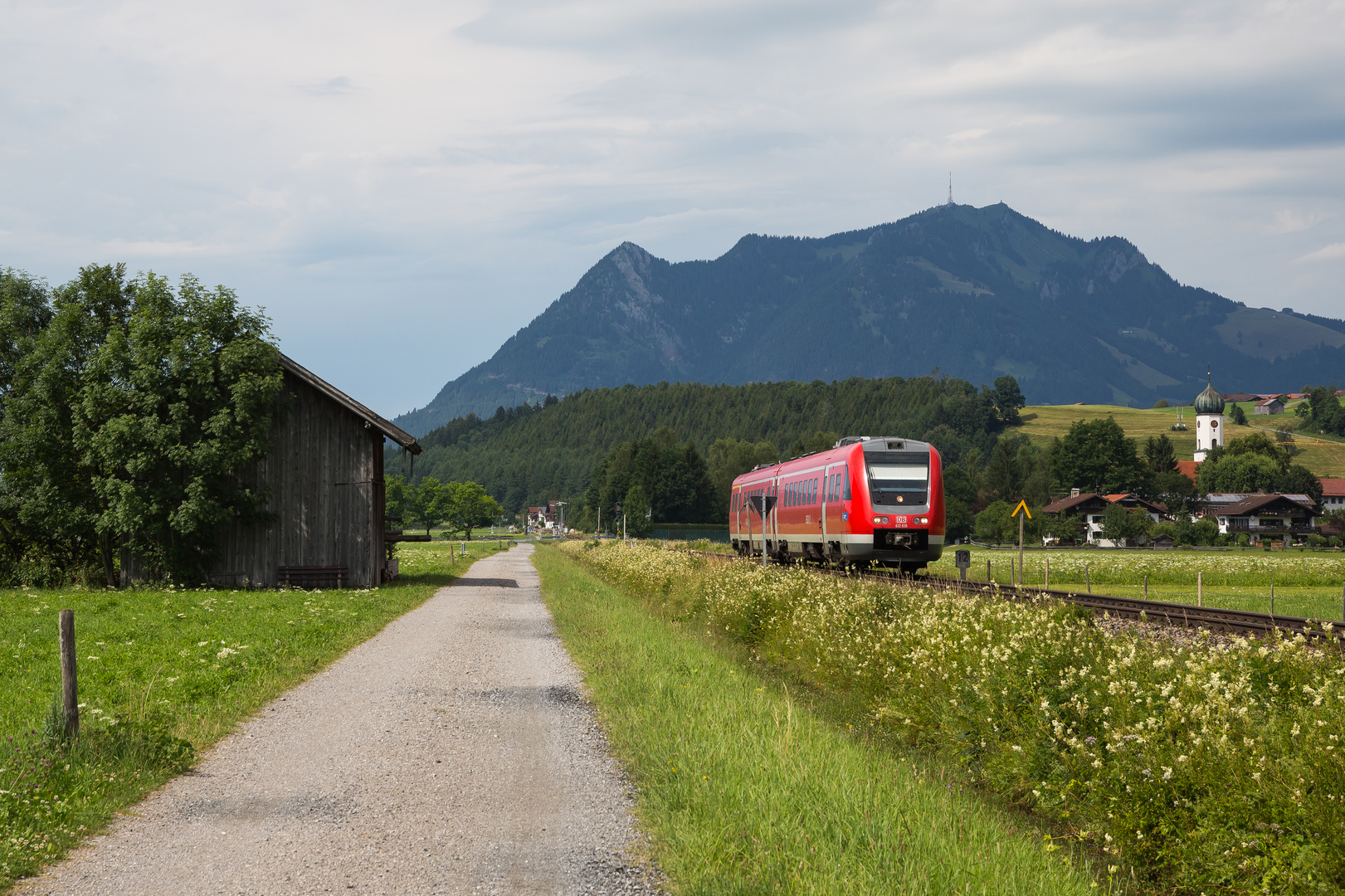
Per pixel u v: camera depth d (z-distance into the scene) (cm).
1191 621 1939
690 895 559
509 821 712
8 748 834
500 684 1297
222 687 1210
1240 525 14575
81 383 3080
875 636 1267
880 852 593
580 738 980
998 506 13800
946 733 920
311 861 629
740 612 1770
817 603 1589
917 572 3038
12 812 682
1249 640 790
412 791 790
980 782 835
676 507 18388
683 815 689
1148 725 677
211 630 1770
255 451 3038
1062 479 16525
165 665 1352
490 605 2539
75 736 851
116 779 781
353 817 722
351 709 1125
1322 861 533
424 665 1468
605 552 4697
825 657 1314
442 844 664
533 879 597
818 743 870
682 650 1534
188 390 3022
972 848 605
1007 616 1147
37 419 3025
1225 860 575
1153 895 612
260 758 899
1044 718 774
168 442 2975
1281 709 677
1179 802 619
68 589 3072
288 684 1284
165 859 633
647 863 627
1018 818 748
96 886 586
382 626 1981
